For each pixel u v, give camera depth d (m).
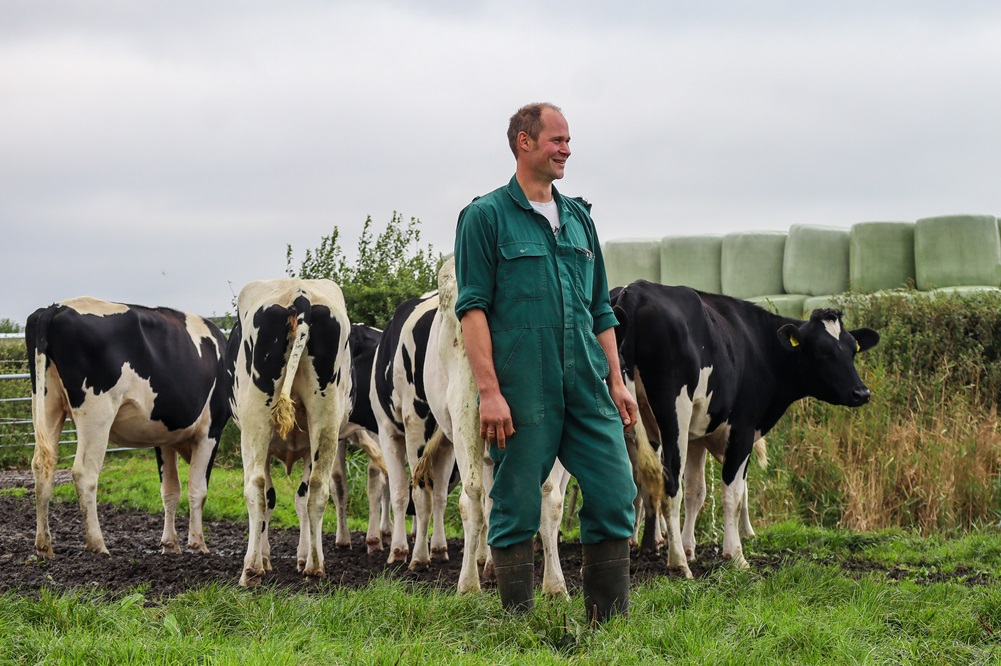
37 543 7.62
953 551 7.95
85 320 7.75
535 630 4.59
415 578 6.98
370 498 8.88
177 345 8.34
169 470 8.61
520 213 4.65
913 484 9.94
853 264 14.58
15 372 15.84
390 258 17.77
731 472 7.98
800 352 8.40
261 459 6.55
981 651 4.63
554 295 4.58
